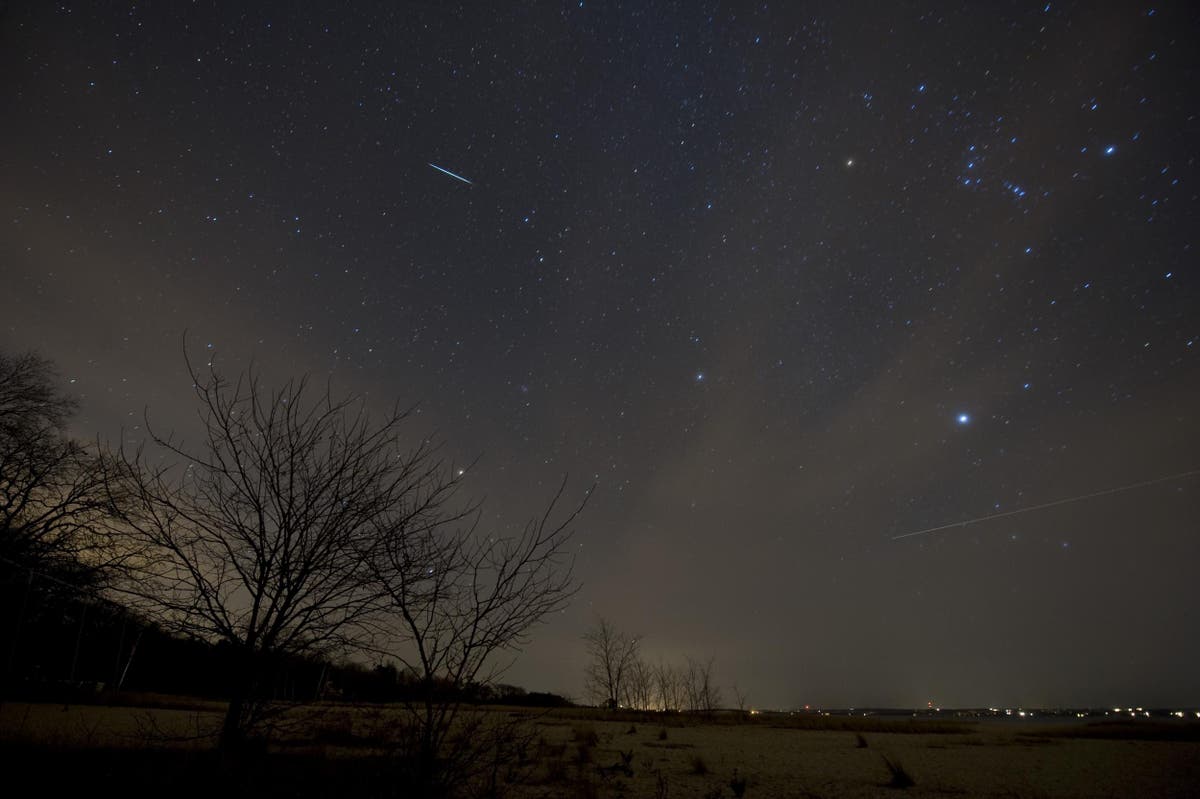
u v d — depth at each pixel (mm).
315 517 4371
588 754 9039
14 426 12539
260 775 4359
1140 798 6578
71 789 4109
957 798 6547
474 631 4410
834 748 12352
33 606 6133
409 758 4387
